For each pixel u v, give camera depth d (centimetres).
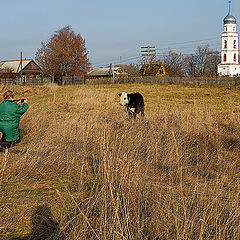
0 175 577
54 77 5772
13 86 3216
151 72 5853
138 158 611
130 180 513
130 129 834
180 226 402
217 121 1122
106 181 485
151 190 499
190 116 1122
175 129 920
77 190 526
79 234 389
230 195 499
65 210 457
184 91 3039
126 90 3194
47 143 814
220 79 3709
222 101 2183
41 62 5919
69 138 849
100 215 411
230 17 8062
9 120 750
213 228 404
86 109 1569
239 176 595
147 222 420
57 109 1588
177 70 8169
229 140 889
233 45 8169
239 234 377
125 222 386
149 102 2133
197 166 663
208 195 492
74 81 5097
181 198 475
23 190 521
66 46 5825
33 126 1023
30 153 696
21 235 401
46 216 442
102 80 4834
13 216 437
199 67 9831
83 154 712
